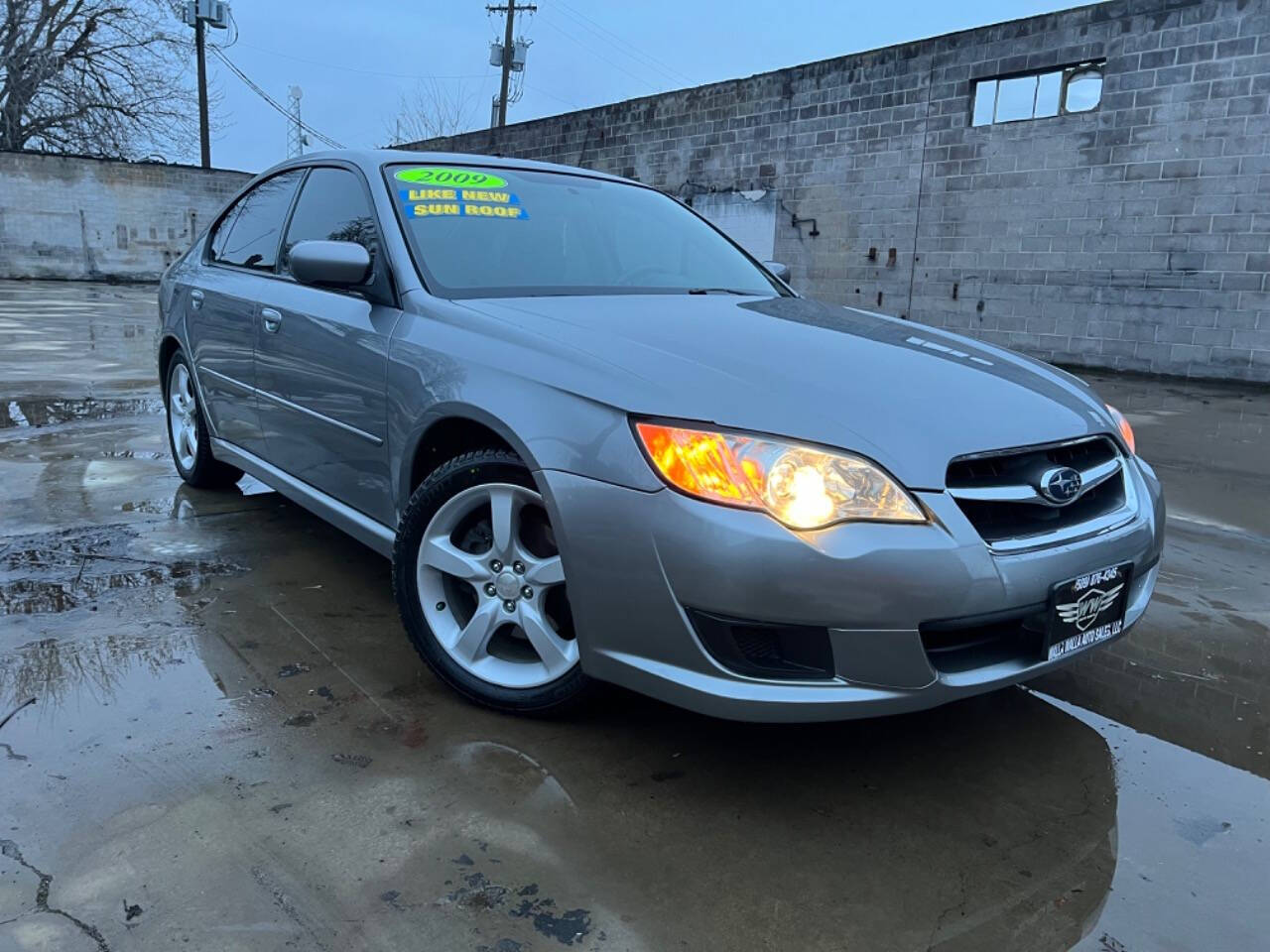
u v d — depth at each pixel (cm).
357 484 291
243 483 460
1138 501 237
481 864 183
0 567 332
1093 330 1102
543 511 229
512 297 278
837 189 1337
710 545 189
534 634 232
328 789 205
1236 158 976
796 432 194
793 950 164
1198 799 216
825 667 192
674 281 324
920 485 193
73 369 841
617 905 173
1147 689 272
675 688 199
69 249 2375
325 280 277
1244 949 168
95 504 416
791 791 213
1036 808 210
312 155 369
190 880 174
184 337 419
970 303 1212
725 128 1476
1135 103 1038
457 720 238
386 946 160
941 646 198
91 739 221
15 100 2744
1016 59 1126
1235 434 702
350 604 309
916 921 173
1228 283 996
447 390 241
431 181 316
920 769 225
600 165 1695
